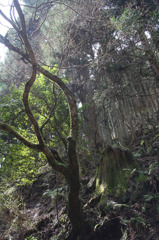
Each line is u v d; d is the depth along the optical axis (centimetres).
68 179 373
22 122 540
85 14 637
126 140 877
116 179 455
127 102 996
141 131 775
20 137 353
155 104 1012
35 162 588
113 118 1221
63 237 418
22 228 515
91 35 725
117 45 679
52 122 554
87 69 922
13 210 538
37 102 556
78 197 386
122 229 372
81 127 664
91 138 743
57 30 641
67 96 397
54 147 598
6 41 402
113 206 398
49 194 545
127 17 607
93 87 1100
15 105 505
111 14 756
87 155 670
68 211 392
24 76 648
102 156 506
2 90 708
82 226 394
